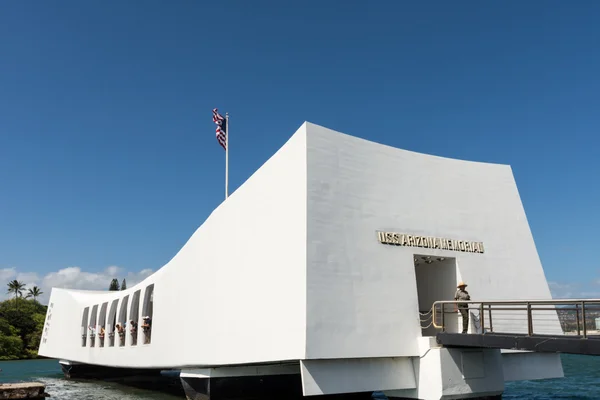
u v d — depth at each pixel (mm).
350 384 16766
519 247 22203
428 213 20125
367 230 18219
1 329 92875
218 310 22406
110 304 38688
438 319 20906
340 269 17125
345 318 16812
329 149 18031
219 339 21969
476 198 21750
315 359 16297
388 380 17547
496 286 20922
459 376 17469
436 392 17125
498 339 15320
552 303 14172
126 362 33125
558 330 21531
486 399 17953
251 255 20125
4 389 29094
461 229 20859
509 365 19812
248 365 22703
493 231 21734
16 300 104938
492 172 22688
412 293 18656
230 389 23266
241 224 21312
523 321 20953
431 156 21031
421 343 17969
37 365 75562
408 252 19047
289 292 17125
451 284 20422
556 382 35250
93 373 47375
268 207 19297
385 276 18172
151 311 33219
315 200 17172
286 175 18328
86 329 44938
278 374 23391
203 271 24484
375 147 19422
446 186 21047
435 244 19875
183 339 25688
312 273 16500
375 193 18859
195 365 24016
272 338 17828
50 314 54656
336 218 17531
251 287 19797
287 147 18547
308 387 15969
